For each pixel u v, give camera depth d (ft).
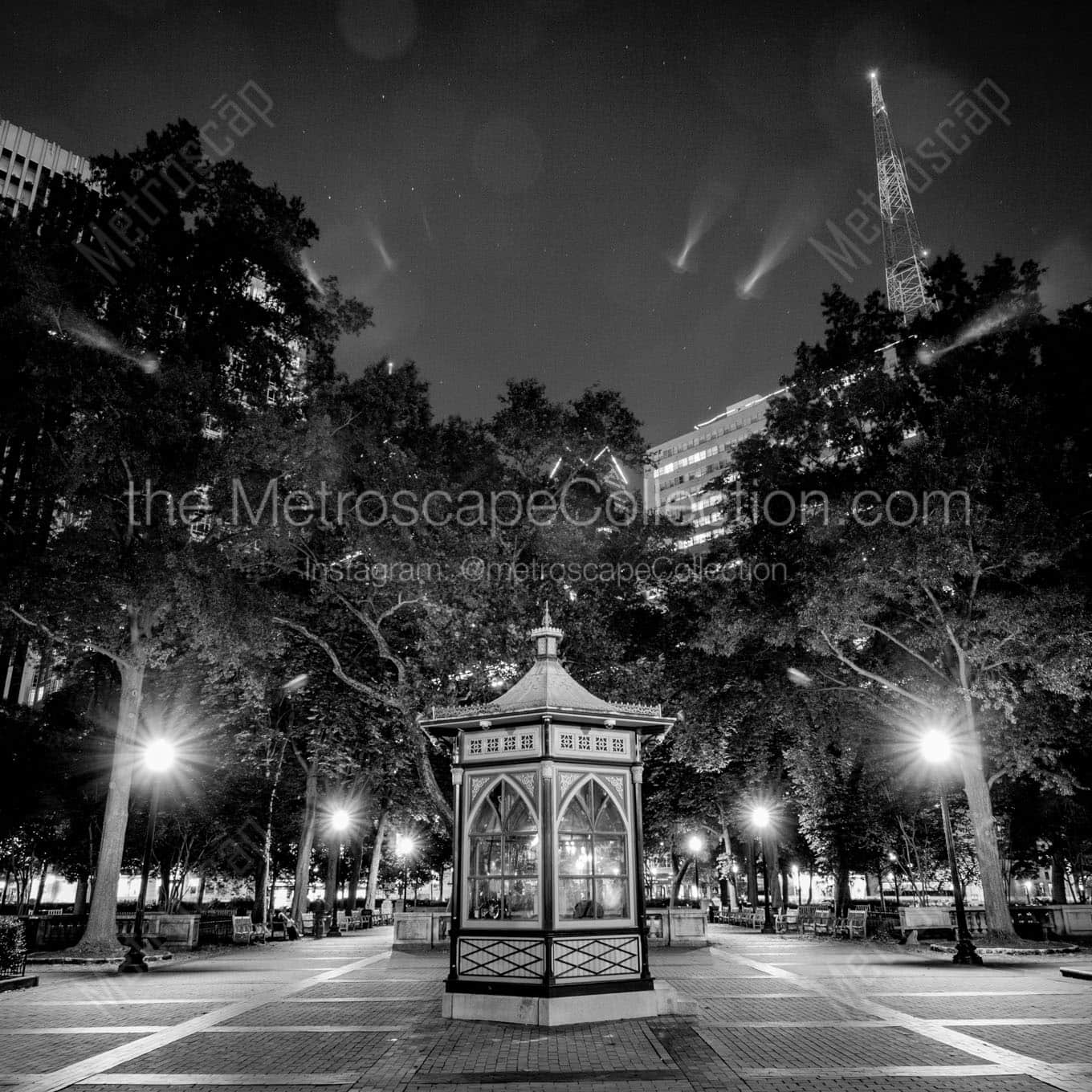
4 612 83.76
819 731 101.40
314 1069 30.55
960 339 92.84
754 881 155.84
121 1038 37.55
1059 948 80.28
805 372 98.53
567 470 94.73
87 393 78.59
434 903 242.37
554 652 46.32
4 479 91.20
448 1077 28.66
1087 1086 27.22
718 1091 26.55
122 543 83.56
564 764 41.37
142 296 83.76
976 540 78.69
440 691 87.51
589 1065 30.30
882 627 95.86
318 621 96.89
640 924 41.81
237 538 83.20
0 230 81.30
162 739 73.00
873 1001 48.11
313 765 133.08
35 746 112.47
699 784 127.75
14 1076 29.71
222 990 56.03
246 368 94.84
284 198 95.09
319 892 253.03
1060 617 76.28
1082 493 80.89
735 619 91.81
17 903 168.04
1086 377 88.74
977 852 88.02
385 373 92.02
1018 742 86.38
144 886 70.69
